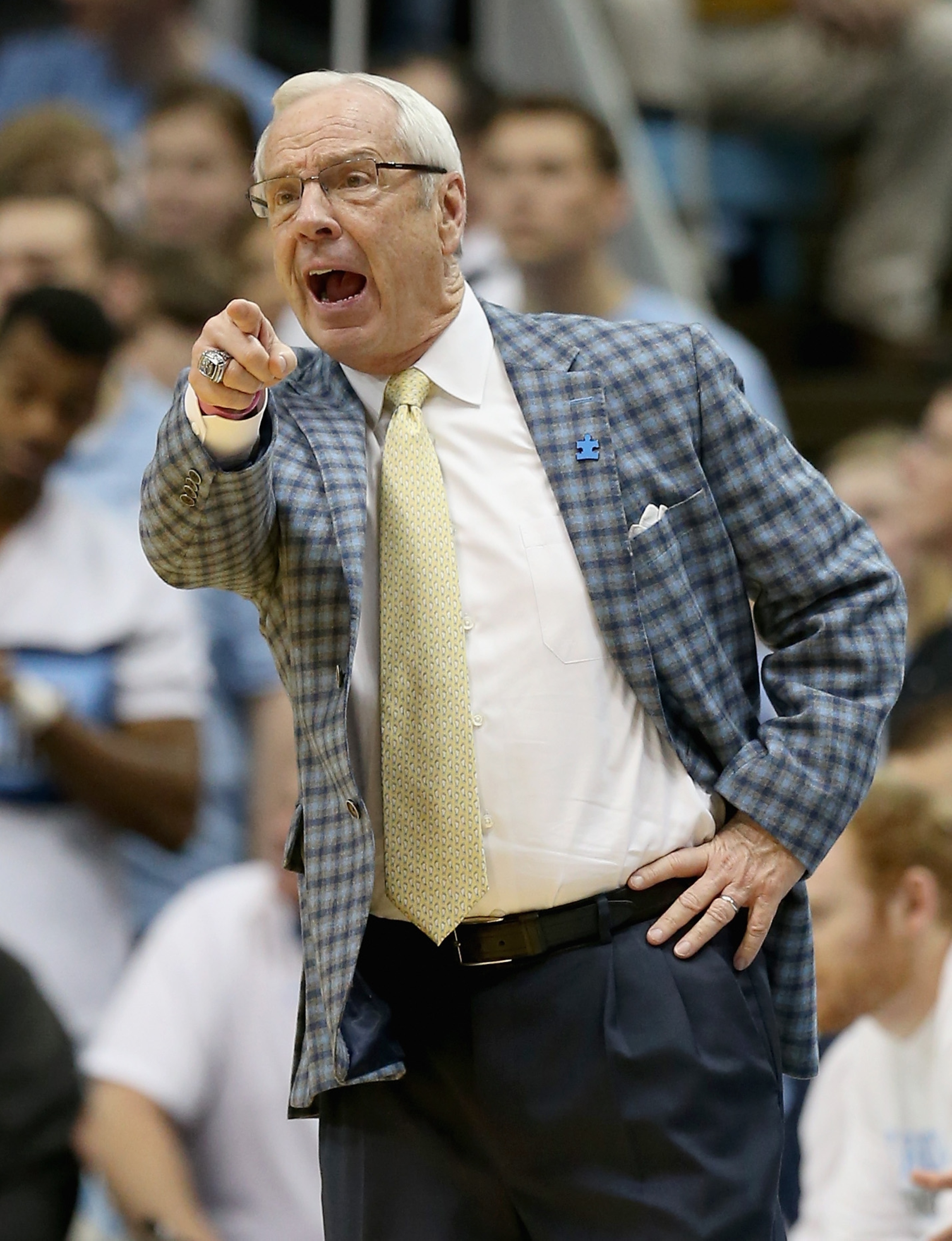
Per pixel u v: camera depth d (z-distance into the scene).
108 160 19.02
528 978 7.65
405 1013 7.87
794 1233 11.96
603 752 7.63
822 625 7.82
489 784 7.60
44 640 14.88
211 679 16.23
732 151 27.12
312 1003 7.79
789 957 8.05
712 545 7.85
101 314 15.27
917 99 27.47
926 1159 11.27
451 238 7.91
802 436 26.12
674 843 7.70
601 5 24.08
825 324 27.61
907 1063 11.39
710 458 7.87
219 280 18.17
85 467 16.70
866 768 7.73
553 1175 7.64
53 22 21.94
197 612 16.17
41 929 14.35
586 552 7.64
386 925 7.94
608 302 18.28
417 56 19.36
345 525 7.63
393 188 7.61
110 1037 13.47
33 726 14.33
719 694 7.79
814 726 7.70
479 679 7.63
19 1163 11.15
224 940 13.62
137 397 17.27
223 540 7.43
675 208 24.70
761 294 27.69
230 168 19.08
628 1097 7.53
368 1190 7.88
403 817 7.69
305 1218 13.38
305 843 7.77
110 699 15.00
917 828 11.37
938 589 18.17
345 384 8.02
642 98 24.41
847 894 11.34
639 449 7.77
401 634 7.69
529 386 7.86
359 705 7.78
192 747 15.19
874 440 18.72
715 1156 7.50
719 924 7.64
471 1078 7.73
